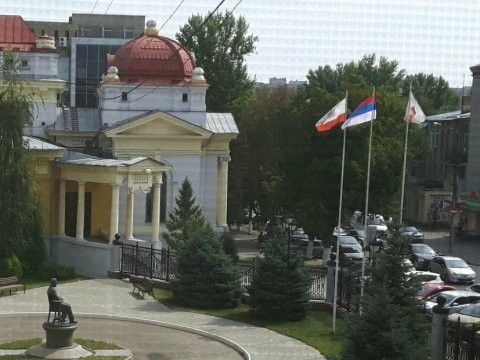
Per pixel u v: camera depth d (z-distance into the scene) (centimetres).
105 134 4406
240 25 6888
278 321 2880
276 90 6038
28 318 2827
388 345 2030
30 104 3450
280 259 2908
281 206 5172
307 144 4800
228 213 6012
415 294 2208
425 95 9575
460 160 7162
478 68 6425
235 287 3103
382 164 4772
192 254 3116
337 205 4822
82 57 6856
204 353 2445
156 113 4456
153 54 4700
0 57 4094
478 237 6612
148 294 3284
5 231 3362
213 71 6862
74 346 2317
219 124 4894
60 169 4116
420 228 7744
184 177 4591
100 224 4462
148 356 2375
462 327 2088
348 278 2947
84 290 3369
